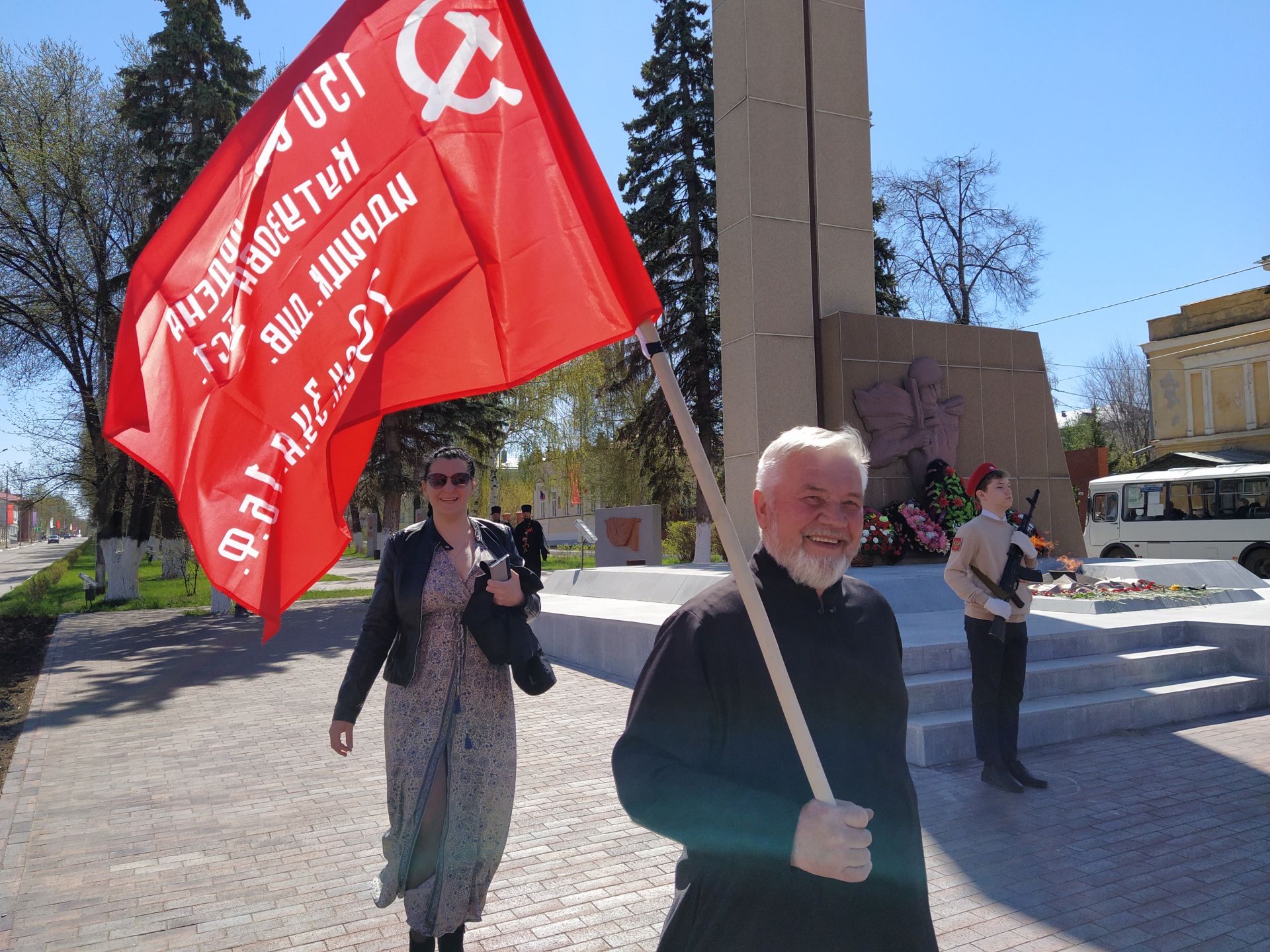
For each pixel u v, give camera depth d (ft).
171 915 12.91
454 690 10.11
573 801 17.56
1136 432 156.04
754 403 41.70
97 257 67.56
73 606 65.92
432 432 66.85
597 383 109.60
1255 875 13.67
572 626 33.47
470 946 11.67
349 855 15.21
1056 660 24.06
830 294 43.37
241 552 7.45
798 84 43.80
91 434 66.44
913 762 19.74
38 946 12.00
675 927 5.87
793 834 5.08
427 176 8.28
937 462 41.14
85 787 19.34
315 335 7.94
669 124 82.43
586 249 7.99
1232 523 63.67
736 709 5.78
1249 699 24.88
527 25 7.63
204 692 30.30
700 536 77.51
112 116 70.69
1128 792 17.58
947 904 12.77
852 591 6.42
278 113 8.09
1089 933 11.89
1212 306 96.48
